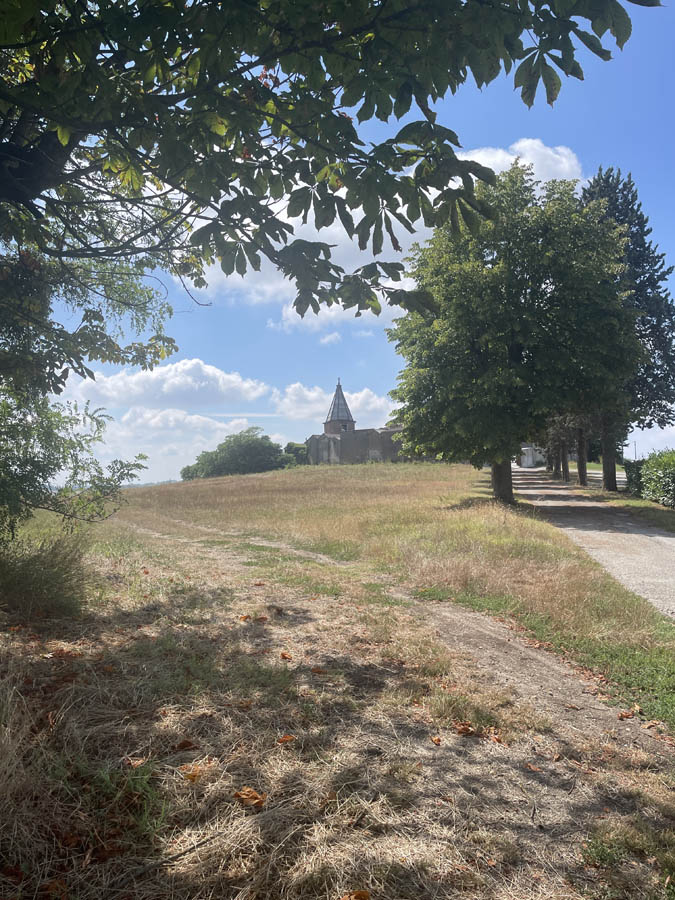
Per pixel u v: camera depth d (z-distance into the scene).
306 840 2.64
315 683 4.65
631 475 28.73
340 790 3.07
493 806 3.10
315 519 19.17
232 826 2.68
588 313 20.98
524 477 47.59
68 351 7.15
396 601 8.04
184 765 3.15
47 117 3.53
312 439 94.94
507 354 21.77
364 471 52.72
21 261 6.57
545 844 2.81
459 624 6.99
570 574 9.45
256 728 3.70
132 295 8.32
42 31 2.99
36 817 2.63
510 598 8.06
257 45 3.30
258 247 4.03
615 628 6.81
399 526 15.66
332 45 3.33
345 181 3.74
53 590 6.12
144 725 3.57
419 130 3.35
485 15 3.00
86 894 2.27
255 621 6.60
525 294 21.56
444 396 21.45
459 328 21.00
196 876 2.38
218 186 3.93
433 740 3.80
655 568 10.98
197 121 3.69
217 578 9.38
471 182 3.51
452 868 2.55
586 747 3.92
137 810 2.78
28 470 6.84
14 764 2.75
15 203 4.84
